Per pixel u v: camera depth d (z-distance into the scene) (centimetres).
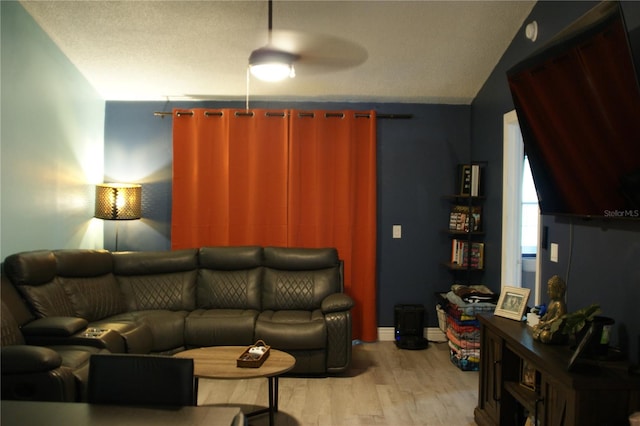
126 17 355
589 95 224
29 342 295
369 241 477
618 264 241
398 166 493
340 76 439
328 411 314
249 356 281
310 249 441
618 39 199
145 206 490
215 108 491
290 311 416
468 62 414
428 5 337
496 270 415
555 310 246
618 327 240
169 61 415
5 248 334
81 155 440
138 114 491
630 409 194
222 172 477
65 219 414
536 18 335
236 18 355
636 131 200
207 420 135
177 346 381
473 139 483
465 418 305
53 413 138
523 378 263
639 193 206
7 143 333
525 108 287
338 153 479
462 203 486
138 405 146
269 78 345
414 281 493
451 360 420
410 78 442
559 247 300
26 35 350
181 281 434
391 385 362
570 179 258
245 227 479
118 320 369
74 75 423
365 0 331
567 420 199
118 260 426
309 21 355
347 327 376
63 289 353
